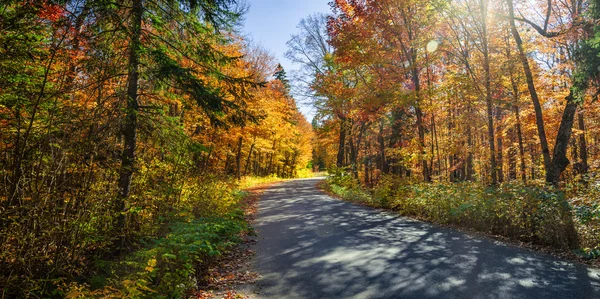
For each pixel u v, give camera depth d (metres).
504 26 13.54
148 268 4.22
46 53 5.54
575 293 4.81
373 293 4.96
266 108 21.66
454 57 16.08
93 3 5.67
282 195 22.02
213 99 7.09
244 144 31.61
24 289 4.02
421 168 17.97
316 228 10.20
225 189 12.54
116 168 5.96
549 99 15.88
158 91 8.13
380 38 15.66
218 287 5.40
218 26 7.93
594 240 6.80
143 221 6.99
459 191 10.91
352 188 21.02
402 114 19.22
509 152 21.25
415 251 7.27
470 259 6.60
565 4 13.06
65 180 4.73
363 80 18.98
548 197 7.76
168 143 7.67
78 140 5.03
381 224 10.74
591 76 9.82
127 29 6.21
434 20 14.70
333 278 5.65
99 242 5.53
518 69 15.63
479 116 19.33
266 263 6.67
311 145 61.56
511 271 5.83
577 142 19.03
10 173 4.47
